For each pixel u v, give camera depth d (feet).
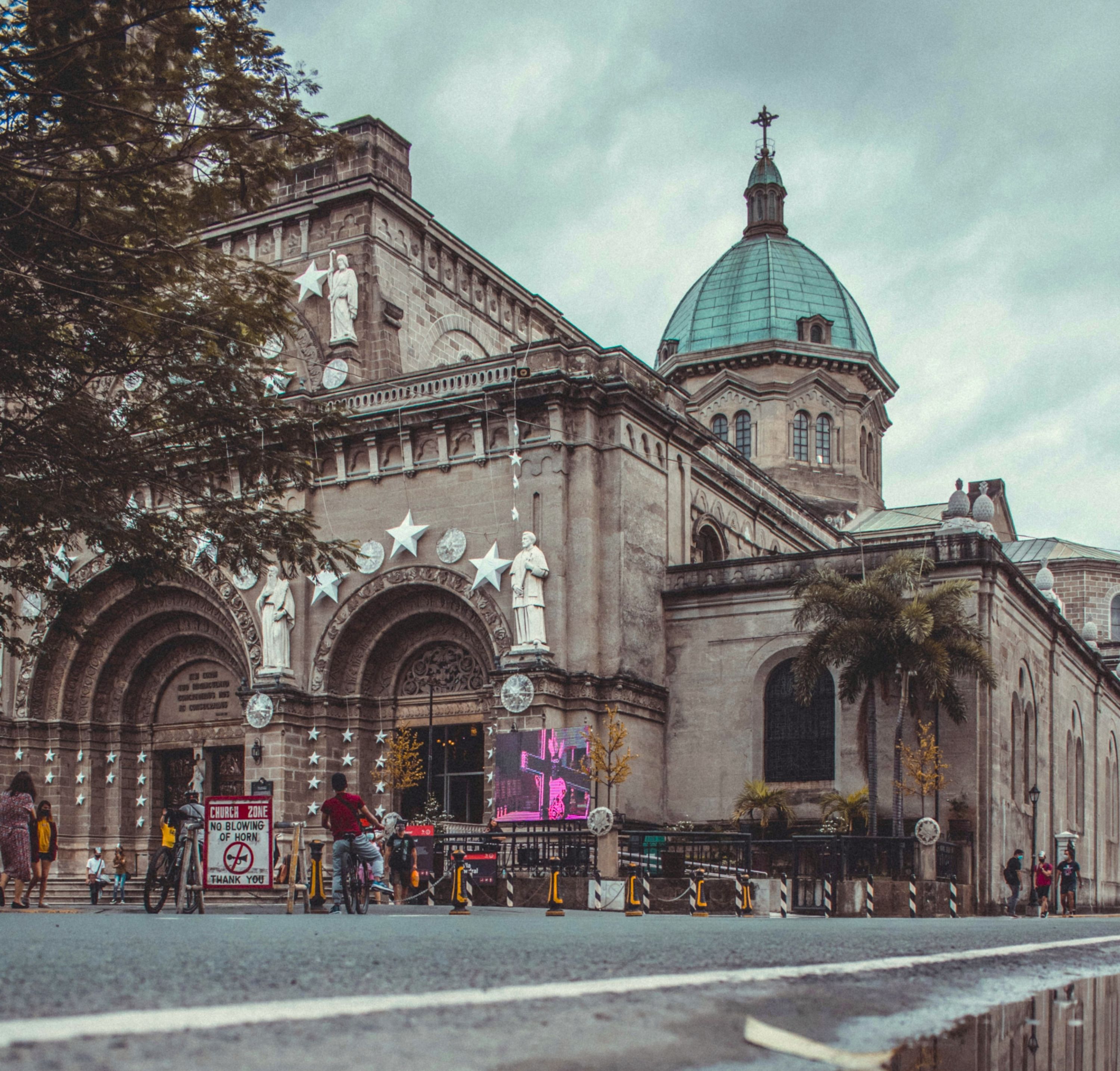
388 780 148.25
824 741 144.56
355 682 151.94
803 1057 13.34
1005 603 148.25
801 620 132.67
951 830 134.92
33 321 79.77
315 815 147.74
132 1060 11.09
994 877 136.87
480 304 184.55
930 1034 15.92
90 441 87.61
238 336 87.76
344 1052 12.26
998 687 142.00
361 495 152.25
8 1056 10.80
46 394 86.33
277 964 20.98
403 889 114.01
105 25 71.61
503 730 137.08
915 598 129.39
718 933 38.63
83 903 145.48
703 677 149.89
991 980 23.49
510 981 18.84
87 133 73.41
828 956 26.37
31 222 75.20
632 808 141.69
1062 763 175.94
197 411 89.45
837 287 255.70
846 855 114.93
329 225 167.53
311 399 131.85
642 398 146.61
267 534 93.76
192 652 167.32
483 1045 13.15
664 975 20.51
